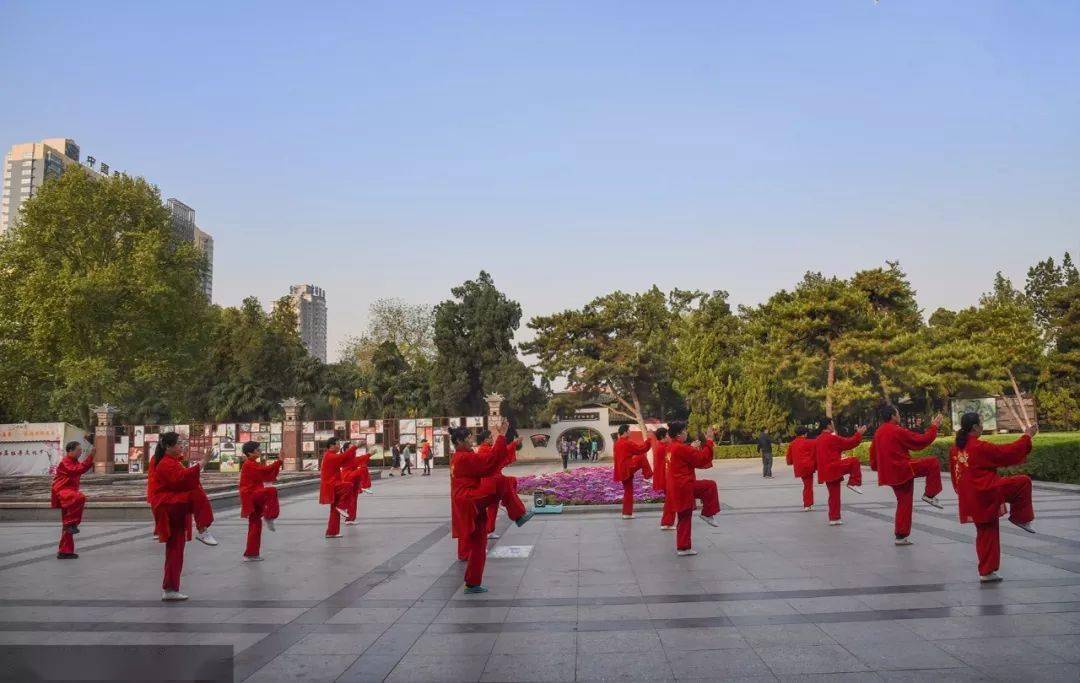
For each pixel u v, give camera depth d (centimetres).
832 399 4044
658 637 562
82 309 3662
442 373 4947
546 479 1772
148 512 1634
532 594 732
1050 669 461
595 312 4894
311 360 5725
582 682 466
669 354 5144
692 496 937
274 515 1026
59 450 3444
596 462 4566
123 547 1188
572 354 4828
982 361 4144
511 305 5112
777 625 584
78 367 3578
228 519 1574
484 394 5066
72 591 816
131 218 4144
